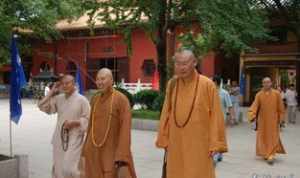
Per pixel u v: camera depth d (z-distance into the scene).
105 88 7.12
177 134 6.26
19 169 9.14
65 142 7.68
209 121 6.20
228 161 12.54
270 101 12.57
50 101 7.93
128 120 7.07
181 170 6.25
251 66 35.28
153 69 40.16
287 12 32.66
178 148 6.27
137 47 41.12
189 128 6.16
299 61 33.88
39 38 13.06
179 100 6.27
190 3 20.77
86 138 7.31
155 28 21.86
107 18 23.36
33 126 20.47
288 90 25.08
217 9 19.77
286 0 32.44
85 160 7.29
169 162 6.36
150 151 13.95
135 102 22.19
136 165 11.73
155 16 21.45
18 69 9.27
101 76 7.09
